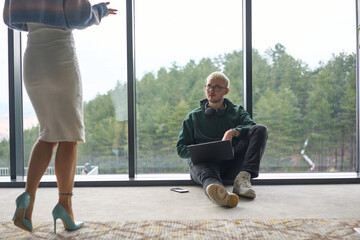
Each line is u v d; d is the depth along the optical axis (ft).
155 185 9.94
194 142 9.34
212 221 6.06
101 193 8.92
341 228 5.58
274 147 10.64
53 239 5.25
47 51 5.38
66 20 5.40
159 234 5.40
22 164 10.69
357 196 8.21
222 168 8.84
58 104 5.43
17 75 10.50
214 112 9.21
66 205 5.59
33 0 5.27
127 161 10.69
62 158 5.57
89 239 5.24
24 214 5.08
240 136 8.70
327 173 10.61
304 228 5.60
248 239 5.11
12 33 10.25
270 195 8.35
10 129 10.32
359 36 10.56
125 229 5.69
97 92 10.64
